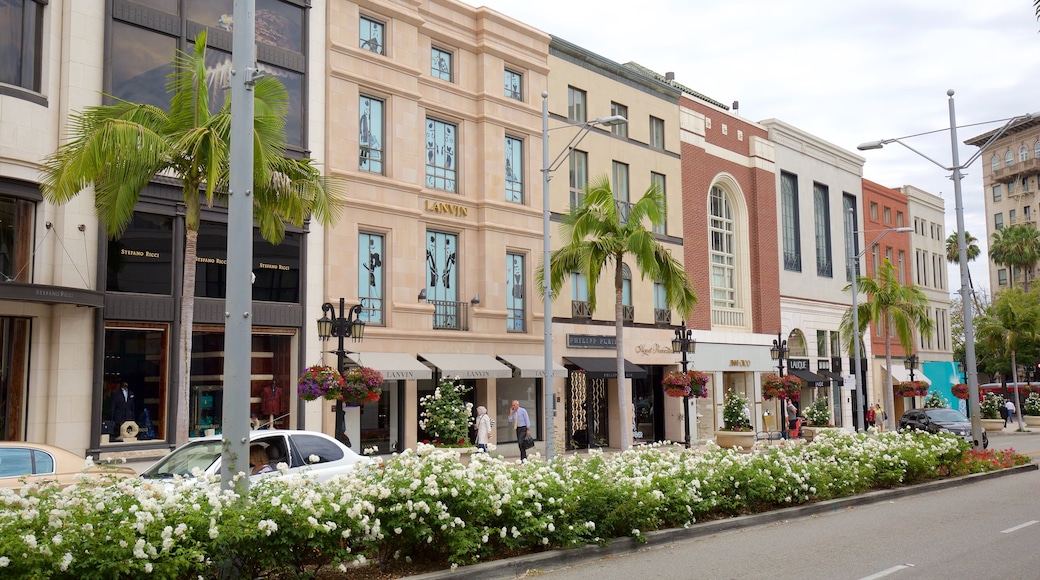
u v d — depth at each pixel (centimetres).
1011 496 1827
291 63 2284
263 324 2161
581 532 1125
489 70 2864
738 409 3338
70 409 1797
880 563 1071
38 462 1109
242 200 921
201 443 1156
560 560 1070
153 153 1352
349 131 2406
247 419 902
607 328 3244
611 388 3294
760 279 4153
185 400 1423
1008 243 8325
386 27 2555
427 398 2184
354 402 1892
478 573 967
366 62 2464
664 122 3666
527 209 2938
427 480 959
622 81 3447
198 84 1451
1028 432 5044
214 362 2084
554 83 3122
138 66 1972
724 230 4062
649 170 3534
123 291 1911
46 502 732
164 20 2020
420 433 2542
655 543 1224
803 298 4494
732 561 1091
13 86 1725
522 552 1072
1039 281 6388
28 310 1770
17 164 1708
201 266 2059
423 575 930
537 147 3017
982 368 8206
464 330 2708
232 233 916
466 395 2711
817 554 1138
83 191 1842
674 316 3588
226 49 2142
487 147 2825
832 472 1703
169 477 1076
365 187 2428
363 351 2377
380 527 918
